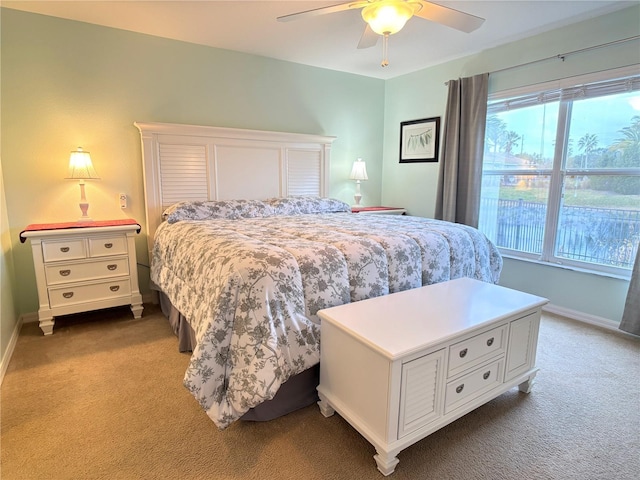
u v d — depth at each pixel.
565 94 2.97
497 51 3.35
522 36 3.12
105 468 1.44
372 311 1.72
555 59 2.98
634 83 2.61
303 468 1.45
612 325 2.78
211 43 3.29
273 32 3.04
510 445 1.58
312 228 2.48
